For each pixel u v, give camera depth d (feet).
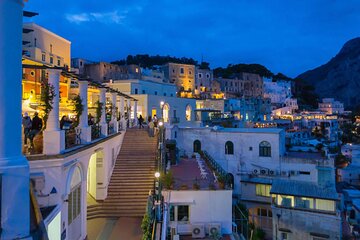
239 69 413.18
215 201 53.11
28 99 58.59
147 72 237.25
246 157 104.17
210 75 291.58
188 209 53.01
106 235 44.37
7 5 15.76
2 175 15.23
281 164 99.30
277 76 429.79
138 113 128.57
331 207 74.08
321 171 93.76
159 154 69.92
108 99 106.32
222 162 106.93
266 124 207.00
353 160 152.56
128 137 81.56
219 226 51.42
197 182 61.16
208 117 164.96
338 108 418.31
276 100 363.97
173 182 58.80
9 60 15.75
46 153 32.30
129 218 51.60
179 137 110.73
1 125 15.44
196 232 50.98
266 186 96.07
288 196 78.95
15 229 15.47
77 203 41.34
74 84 118.32
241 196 99.25
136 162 67.36
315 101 441.68
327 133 247.70
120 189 58.18
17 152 16.26
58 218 31.96
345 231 81.61
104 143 55.26
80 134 43.80
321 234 73.26
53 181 31.81
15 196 15.52
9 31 15.80
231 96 284.20
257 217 93.81
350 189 119.96
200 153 102.22
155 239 34.65
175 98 146.51
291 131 199.00
